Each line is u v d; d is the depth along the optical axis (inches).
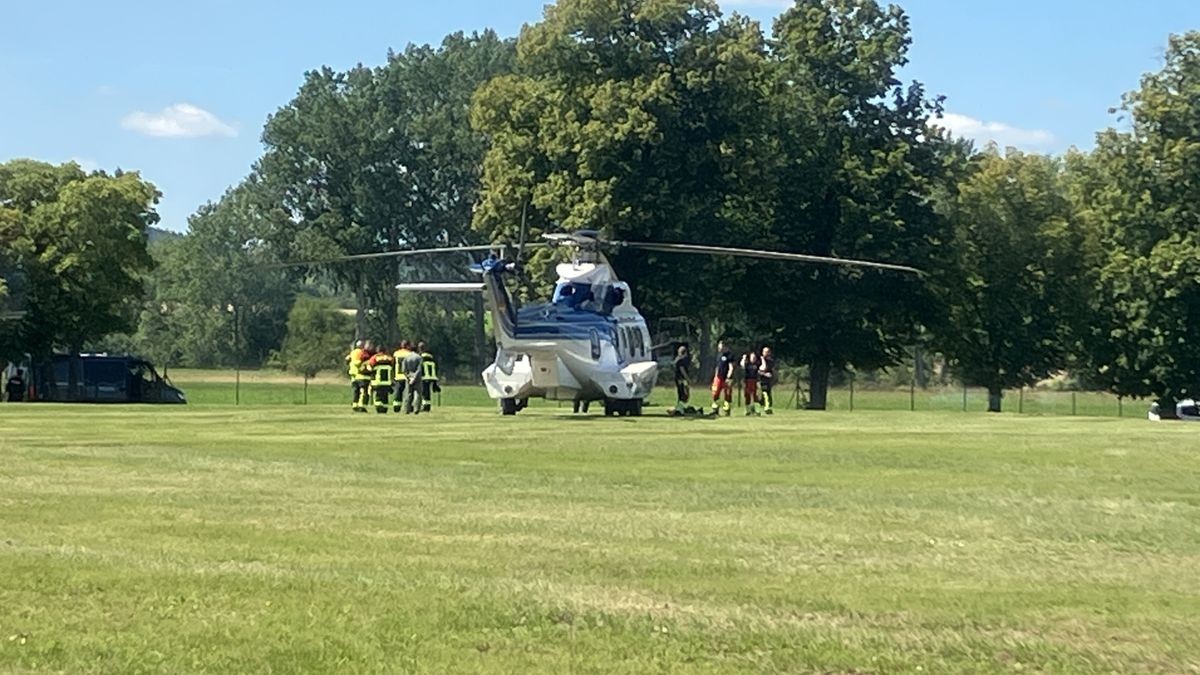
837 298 2628.0
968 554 567.5
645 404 2207.2
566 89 2571.4
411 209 4072.3
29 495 732.7
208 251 4840.1
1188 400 2797.7
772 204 2664.9
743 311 2699.3
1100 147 2878.9
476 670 362.0
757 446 1129.4
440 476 867.4
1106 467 953.5
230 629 398.6
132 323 2807.6
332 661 367.6
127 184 2682.1
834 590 480.4
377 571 498.9
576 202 2458.2
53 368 2669.8
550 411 1845.5
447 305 4434.1
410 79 4192.9
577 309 1651.1
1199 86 2795.3
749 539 602.5
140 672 354.0
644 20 2556.6
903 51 2736.2
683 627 413.4
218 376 4242.1
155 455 1000.9
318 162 4013.3
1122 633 417.4
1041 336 2970.0
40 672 352.2
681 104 2532.0
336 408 1943.9
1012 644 401.7
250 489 777.6
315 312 4355.3
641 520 661.3
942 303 2746.1
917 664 378.3
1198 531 635.5
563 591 465.4
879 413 1931.6
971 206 2974.9
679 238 2466.8
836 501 746.8
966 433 1326.3
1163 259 2706.7
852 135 2716.5
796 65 2743.6
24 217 2605.8
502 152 2586.1
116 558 513.0
